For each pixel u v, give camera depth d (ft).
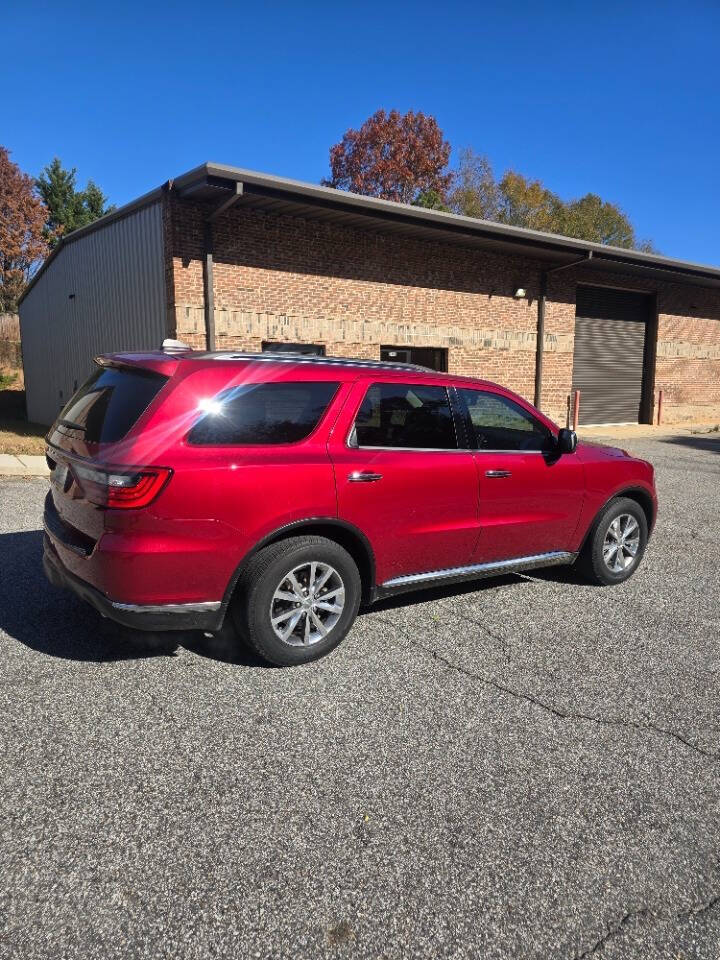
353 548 13.52
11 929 6.66
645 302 70.18
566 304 61.11
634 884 7.59
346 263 46.65
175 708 10.96
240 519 11.48
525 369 58.65
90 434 11.91
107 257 47.32
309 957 6.51
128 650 13.02
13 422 65.31
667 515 27.30
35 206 135.13
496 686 12.14
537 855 7.98
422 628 14.78
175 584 11.14
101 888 7.22
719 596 17.40
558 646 13.99
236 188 36.88
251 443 11.85
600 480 17.20
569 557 17.24
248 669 12.44
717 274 66.54
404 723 10.78
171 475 10.82
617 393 69.15
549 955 6.63
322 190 39.78
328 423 12.76
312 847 7.97
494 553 15.47
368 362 14.01
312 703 11.29
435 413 14.40
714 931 6.99
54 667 12.23
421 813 8.64
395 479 13.33
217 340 41.60
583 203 176.76
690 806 8.99
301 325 45.01
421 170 147.64
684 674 12.87
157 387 11.41
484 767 9.69
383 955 6.56
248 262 42.34
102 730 10.25
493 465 14.96
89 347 52.06
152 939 6.62
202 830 8.17
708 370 76.18
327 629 12.94
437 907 7.16
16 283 132.36
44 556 13.25
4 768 9.24
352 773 9.43
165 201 39.37
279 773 9.36
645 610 16.28
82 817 8.32
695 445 53.93
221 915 6.94
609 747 10.32
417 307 50.70
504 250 53.83
